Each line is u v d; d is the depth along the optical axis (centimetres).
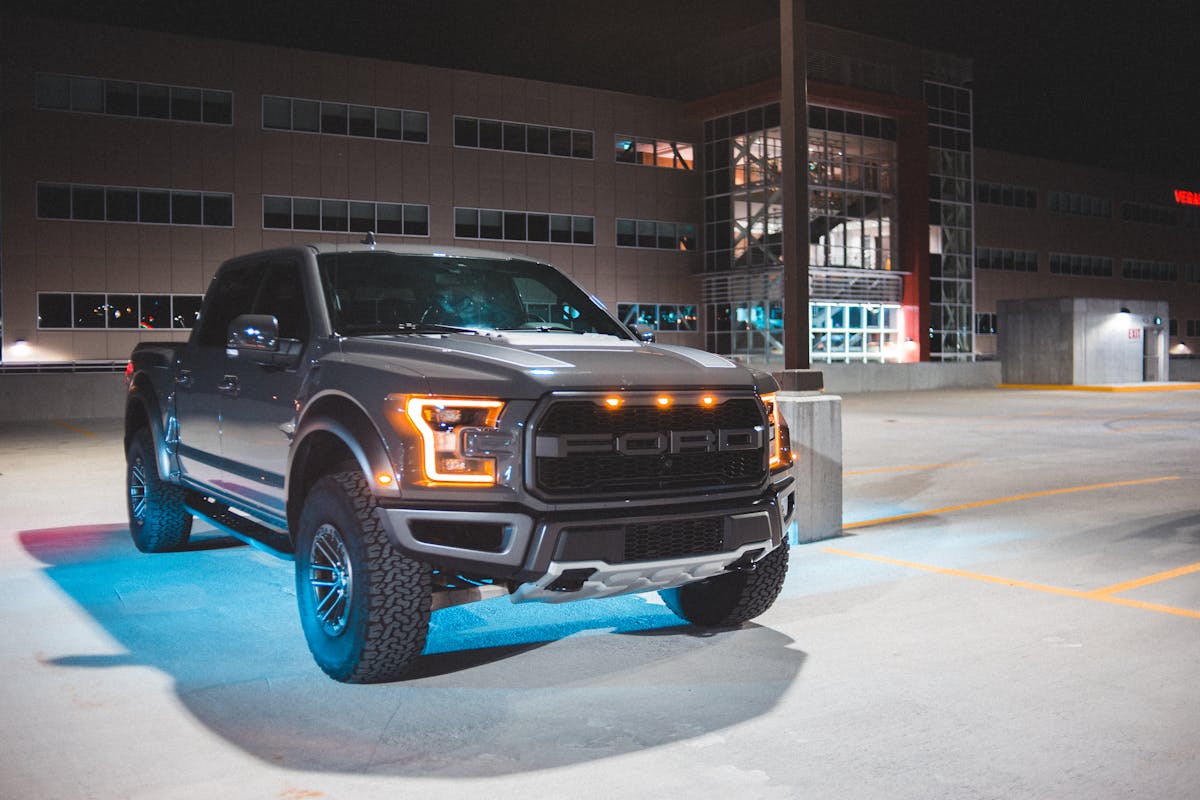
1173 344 7450
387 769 401
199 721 452
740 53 5100
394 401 465
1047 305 4412
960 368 4612
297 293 603
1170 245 7406
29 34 3812
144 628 601
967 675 516
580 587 472
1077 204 6831
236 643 571
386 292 596
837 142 5016
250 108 4219
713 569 505
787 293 891
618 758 412
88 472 1455
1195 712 463
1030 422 2416
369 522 479
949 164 5403
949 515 1031
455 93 4672
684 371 496
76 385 2820
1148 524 970
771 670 527
